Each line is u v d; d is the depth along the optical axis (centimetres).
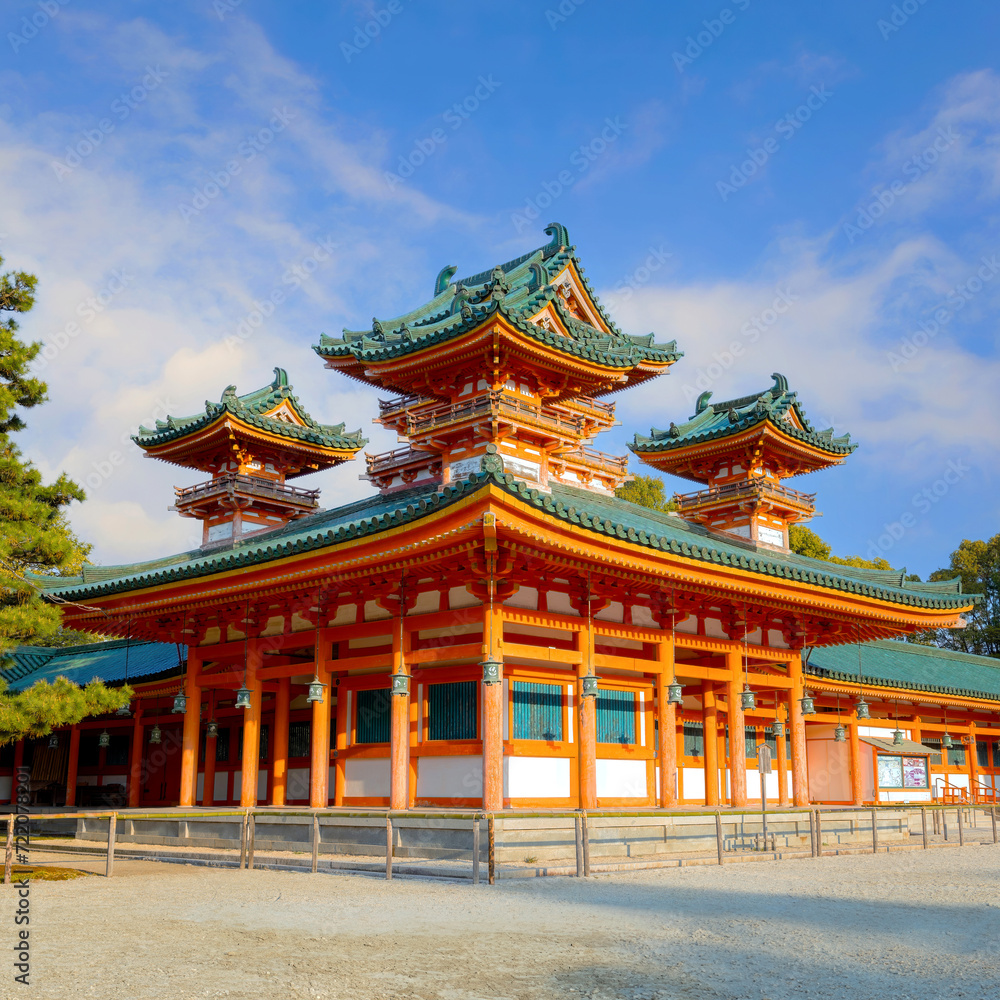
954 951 1304
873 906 1730
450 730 2700
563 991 1059
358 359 3441
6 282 2798
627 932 1410
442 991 1054
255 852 2570
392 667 2686
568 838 2375
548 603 2703
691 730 3394
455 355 3231
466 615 2542
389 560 2542
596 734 2891
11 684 4819
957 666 5716
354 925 1454
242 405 3928
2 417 2666
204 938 1348
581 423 3550
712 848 2717
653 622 3023
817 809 2831
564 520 2370
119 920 1508
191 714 3347
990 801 5253
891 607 3462
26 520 2612
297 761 3241
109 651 4909
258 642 3156
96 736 4434
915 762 4709
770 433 3988
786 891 1925
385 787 2819
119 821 3098
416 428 3459
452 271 4322
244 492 3897
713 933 1413
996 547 9250
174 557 3950
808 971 1172
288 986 1071
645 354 3716
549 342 3195
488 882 1945
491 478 2188
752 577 2939
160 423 4181
